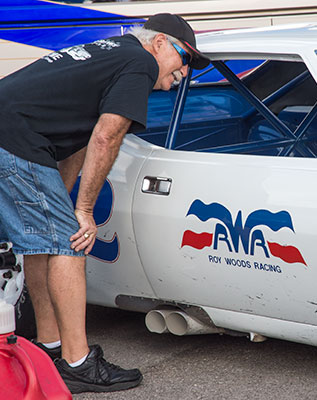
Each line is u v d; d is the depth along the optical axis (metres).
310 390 4.20
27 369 3.05
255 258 4.07
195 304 4.45
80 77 3.97
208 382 4.37
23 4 7.48
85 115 4.05
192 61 4.34
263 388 4.25
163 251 4.38
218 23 7.55
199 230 4.22
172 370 4.57
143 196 4.41
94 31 7.54
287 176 4.02
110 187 4.55
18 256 3.97
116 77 3.98
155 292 4.56
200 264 4.27
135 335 5.20
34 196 3.98
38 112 3.96
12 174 3.94
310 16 7.54
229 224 4.12
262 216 4.02
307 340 4.12
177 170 4.34
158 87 4.28
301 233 3.90
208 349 4.89
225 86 5.43
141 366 4.65
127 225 4.49
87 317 5.60
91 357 4.24
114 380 4.25
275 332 4.21
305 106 5.32
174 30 4.13
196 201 4.23
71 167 4.52
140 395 4.22
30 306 4.77
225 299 4.29
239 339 5.05
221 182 4.18
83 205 4.10
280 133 4.99
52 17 7.51
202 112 5.35
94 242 4.33
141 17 7.51
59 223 4.03
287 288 4.02
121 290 4.72
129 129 4.03
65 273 4.07
